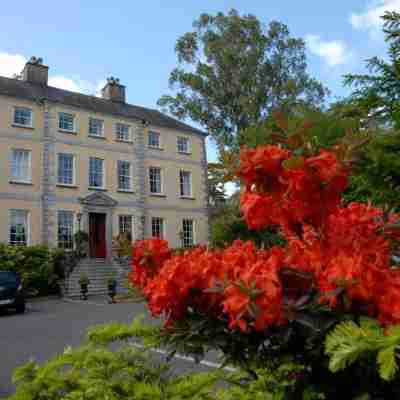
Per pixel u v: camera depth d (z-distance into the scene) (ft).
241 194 4.58
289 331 4.02
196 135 90.68
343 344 3.43
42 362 21.88
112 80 88.89
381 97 7.79
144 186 80.89
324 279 4.00
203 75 97.19
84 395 5.80
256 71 95.09
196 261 4.93
